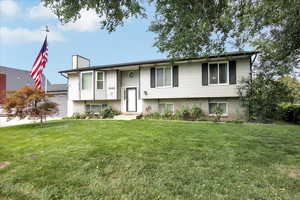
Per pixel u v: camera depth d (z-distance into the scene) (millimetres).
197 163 3393
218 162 3439
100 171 3064
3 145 4859
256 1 3629
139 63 11945
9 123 11453
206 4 3297
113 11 3422
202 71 10953
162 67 11953
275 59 6078
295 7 3672
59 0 3236
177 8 3354
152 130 6797
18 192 2471
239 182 2631
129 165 3312
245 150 4203
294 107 10234
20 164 3418
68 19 3418
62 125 8516
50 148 4438
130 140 5176
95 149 4273
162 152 4055
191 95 11117
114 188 2506
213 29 3938
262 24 4312
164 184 2596
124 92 13883
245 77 9781
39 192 2455
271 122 8906
